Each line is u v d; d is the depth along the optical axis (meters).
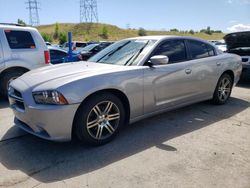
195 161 3.28
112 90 3.71
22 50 6.44
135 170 3.07
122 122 3.87
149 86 4.04
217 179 2.89
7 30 6.26
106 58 4.54
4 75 6.32
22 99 3.47
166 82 4.28
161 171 3.05
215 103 5.67
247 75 7.73
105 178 2.91
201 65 4.90
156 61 3.92
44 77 3.60
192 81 4.75
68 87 3.27
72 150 3.56
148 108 4.13
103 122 3.66
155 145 3.73
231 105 5.77
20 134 4.12
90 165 3.19
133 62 4.11
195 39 5.07
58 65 4.33
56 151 3.54
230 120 4.79
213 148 3.64
